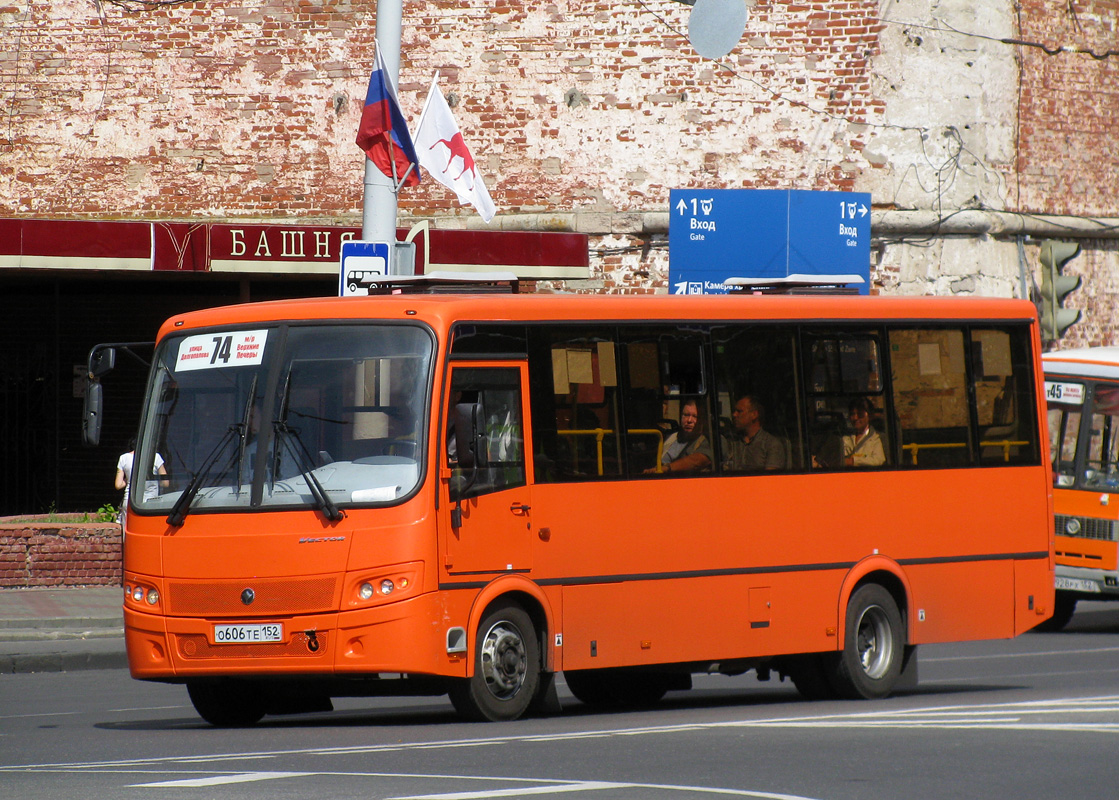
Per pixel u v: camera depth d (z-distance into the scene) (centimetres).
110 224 4828
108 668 3866
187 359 2652
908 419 3127
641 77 5462
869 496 3048
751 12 5431
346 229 5084
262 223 5066
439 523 2480
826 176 5419
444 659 2469
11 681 3594
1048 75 5725
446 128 4347
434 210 5550
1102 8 5888
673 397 2823
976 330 3244
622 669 2923
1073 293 5894
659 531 2770
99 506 5700
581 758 2039
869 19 5394
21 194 5762
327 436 2527
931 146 5422
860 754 2078
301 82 5628
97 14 5725
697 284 5128
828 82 5412
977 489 3198
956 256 5472
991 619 3209
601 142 5472
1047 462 3309
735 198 5106
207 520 2522
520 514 2598
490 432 2588
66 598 4519
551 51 5488
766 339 2959
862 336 3081
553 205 5491
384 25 3906
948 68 5431
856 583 3038
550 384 2673
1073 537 4719
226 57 5659
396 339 2555
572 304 2725
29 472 5688
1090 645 4347
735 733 2320
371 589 2438
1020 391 3291
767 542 2908
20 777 1906
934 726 2395
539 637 2647
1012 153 5609
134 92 5706
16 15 5759
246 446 2552
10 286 5719
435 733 2388
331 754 2100
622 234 5462
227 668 2483
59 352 5722
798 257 5097
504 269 5203
